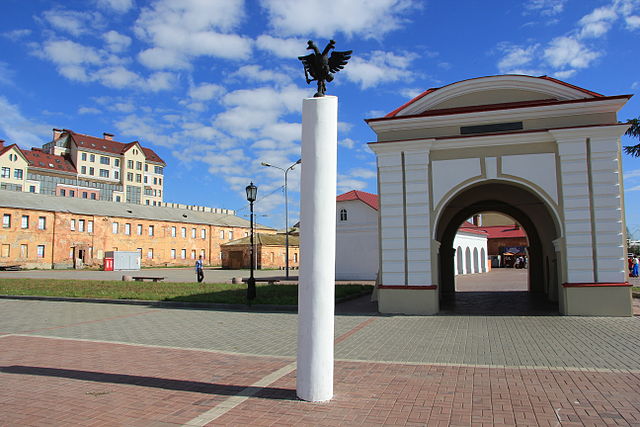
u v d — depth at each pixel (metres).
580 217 12.77
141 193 108.50
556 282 17.38
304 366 5.80
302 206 6.04
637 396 5.75
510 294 20.58
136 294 19.47
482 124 13.79
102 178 102.00
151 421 5.11
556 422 4.94
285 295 18.39
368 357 8.18
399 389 6.19
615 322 11.55
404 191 14.05
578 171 12.85
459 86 14.09
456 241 39.28
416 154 13.98
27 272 45.75
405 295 13.77
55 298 19.16
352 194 36.16
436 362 7.73
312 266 5.86
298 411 5.39
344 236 35.19
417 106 14.34
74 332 11.23
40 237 54.00
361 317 13.26
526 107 13.23
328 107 6.08
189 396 5.98
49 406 5.60
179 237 69.56
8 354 8.58
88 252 58.66
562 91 13.41
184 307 16.52
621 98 12.59
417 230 13.85
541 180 13.17
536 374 6.86
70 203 59.34
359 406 5.54
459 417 5.13
